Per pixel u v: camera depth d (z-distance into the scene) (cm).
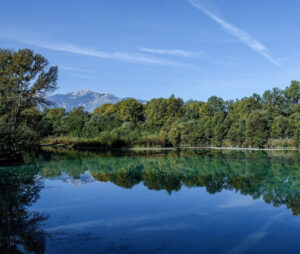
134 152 3784
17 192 1245
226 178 1636
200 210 975
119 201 1099
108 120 6075
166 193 1243
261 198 1151
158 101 7900
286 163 2350
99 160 2625
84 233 745
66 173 1797
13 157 2378
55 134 5966
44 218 879
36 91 3116
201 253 629
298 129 4188
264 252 639
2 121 2645
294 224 831
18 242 682
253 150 4072
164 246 664
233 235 742
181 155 3244
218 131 5091
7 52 3056
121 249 645
